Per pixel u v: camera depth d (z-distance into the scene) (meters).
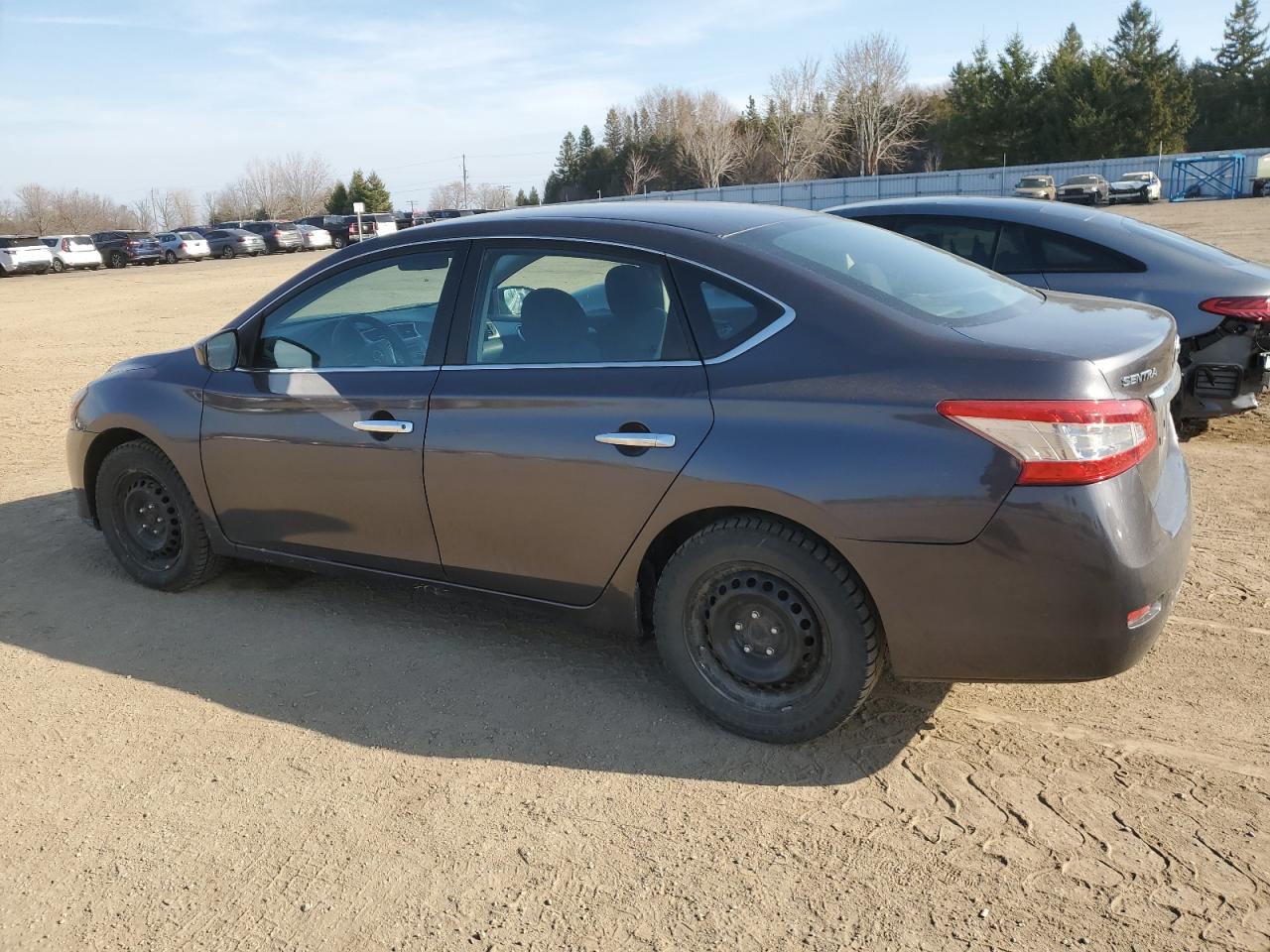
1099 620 2.68
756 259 3.16
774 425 2.93
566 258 3.43
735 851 2.71
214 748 3.32
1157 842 2.65
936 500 2.72
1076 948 2.31
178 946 2.46
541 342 3.44
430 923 2.50
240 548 4.31
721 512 3.14
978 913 2.44
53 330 16.75
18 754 3.32
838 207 7.20
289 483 4.00
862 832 2.76
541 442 3.32
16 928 2.54
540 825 2.86
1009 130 72.25
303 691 3.67
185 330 16.14
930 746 3.15
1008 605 2.72
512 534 3.48
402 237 3.85
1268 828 2.68
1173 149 68.50
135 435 4.61
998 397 2.67
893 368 2.83
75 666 3.93
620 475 3.18
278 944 2.45
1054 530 2.63
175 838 2.86
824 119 89.31
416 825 2.88
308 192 120.50
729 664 3.23
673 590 3.23
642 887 2.59
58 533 5.53
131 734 3.42
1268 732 3.13
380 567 3.91
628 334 3.27
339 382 3.84
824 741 3.21
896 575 2.81
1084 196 49.03
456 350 3.60
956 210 6.71
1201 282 5.88
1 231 109.38
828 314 2.98
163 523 4.58
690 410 3.07
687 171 102.44
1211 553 4.54
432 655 3.92
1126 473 2.68
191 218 126.25
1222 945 2.30
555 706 3.50
